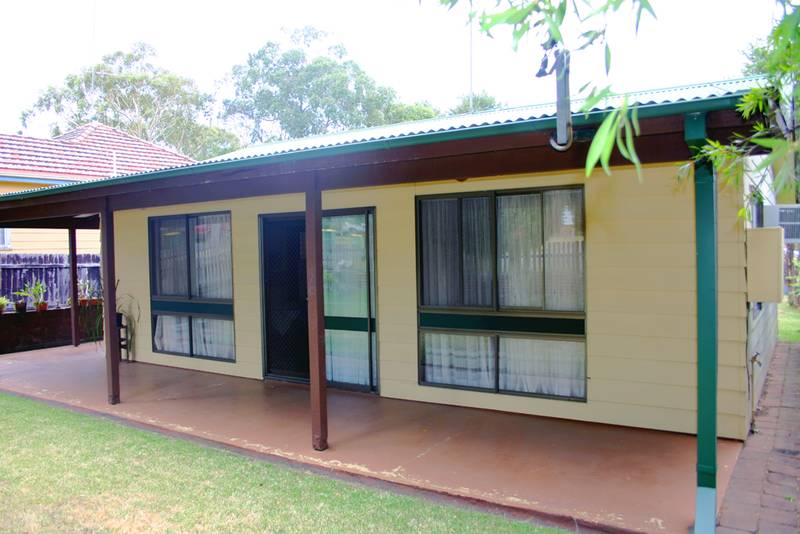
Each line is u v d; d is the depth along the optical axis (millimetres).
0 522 3480
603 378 5129
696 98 2939
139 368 8180
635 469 4133
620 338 5039
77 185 5898
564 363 5340
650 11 1186
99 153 15648
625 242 4984
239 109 30734
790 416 5367
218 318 7641
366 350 6457
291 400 6234
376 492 3873
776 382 6688
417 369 6043
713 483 3201
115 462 4461
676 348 4832
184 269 8039
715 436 3189
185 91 31344
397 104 28812
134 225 8578
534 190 5363
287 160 4297
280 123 29453
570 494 3744
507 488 3859
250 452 4684
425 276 5980
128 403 6262
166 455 4613
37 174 13484
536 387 5477
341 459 4461
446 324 5848
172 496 3818
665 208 4824
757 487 3795
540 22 1390
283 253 7082
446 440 4840
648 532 3232
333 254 6613
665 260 4844
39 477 4160
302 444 4824
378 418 5492
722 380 4652
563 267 5305
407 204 6000
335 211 6488
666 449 4504
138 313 8625
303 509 3602
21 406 6250
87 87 30359
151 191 5883
